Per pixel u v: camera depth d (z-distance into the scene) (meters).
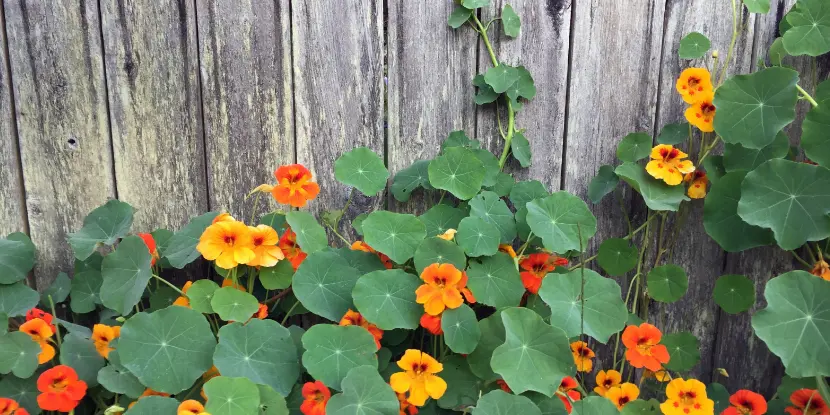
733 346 1.19
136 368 0.88
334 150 1.08
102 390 0.96
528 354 0.92
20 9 0.98
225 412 0.83
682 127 1.11
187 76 1.03
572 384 0.99
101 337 0.95
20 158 1.01
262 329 0.93
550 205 1.05
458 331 0.96
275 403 0.87
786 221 0.98
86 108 1.02
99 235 1.01
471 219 1.02
